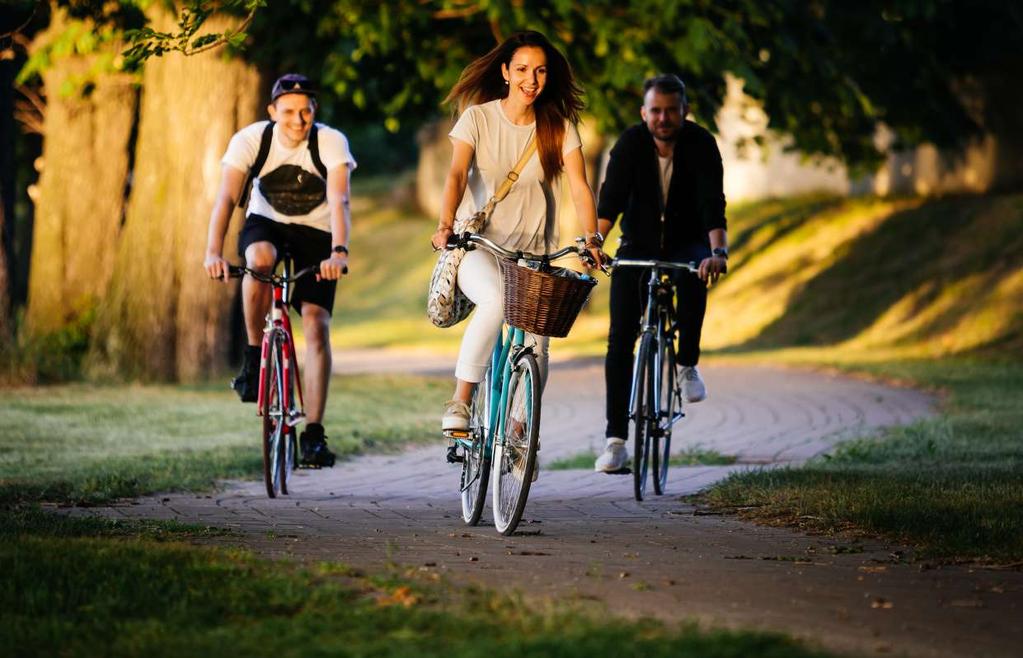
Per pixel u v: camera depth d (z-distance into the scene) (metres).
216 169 47.97
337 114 58.56
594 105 49.81
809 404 42.75
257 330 24.77
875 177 83.06
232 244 48.78
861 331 68.12
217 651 11.22
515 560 16.17
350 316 101.75
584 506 22.48
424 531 19.05
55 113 51.16
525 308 17.69
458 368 19.03
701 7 48.53
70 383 47.06
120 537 17.03
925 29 58.12
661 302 24.28
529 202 19.06
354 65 50.31
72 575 13.61
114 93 50.91
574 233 79.94
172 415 38.28
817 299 73.19
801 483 23.03
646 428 23.97
